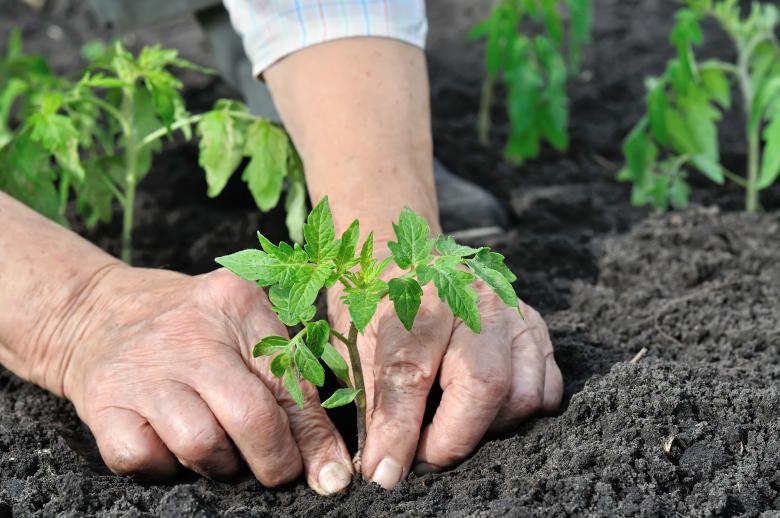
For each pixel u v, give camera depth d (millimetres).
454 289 1063
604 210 1493
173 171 1502
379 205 1175
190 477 1145
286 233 1427
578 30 1543
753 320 1281
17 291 1171
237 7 1242
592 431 1143
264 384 1121
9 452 1163
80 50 2021
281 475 1117
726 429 1142
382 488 1116
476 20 2160
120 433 1108
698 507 1099
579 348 1239
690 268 1350
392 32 1219
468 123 1699
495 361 1119
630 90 1804
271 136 1289
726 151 1582
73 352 1161
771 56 1465
